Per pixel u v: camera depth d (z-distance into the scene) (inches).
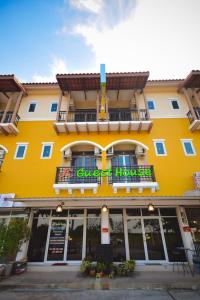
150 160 447.5
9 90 524.4
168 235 391.9
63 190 405.4
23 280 293.6
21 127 500.4
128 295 240.1
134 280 289.4
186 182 419.2
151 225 401.1
